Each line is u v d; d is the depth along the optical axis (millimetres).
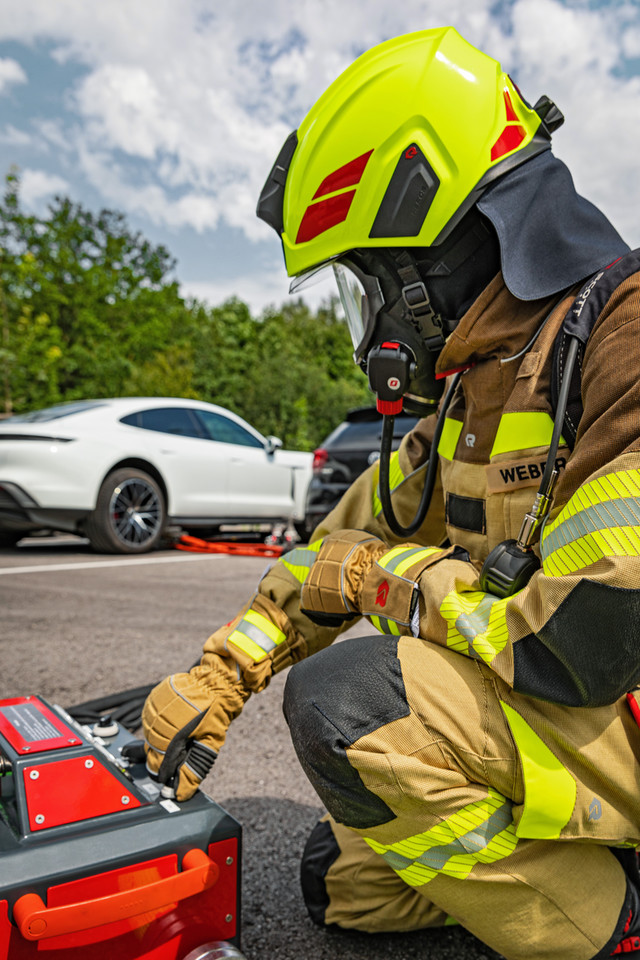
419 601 1032
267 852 1526
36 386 17031
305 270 1168
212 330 29953
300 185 1121
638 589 773
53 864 880
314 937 1257
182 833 986
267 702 2482
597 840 934
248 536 8312
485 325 1033
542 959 967
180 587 4488
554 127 1165
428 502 1289
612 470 827
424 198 1034
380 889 1210
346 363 41938
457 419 1171
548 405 973
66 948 877
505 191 1030
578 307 944
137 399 6703
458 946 1239
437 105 1032
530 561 950
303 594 1180
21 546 6809
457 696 941
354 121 1062
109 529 6074
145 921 946
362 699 947
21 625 3387
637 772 945
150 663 2818
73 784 1006
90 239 36219
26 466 5660
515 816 912
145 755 1226
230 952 953
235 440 7230
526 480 985
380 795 919
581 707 858
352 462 6715
